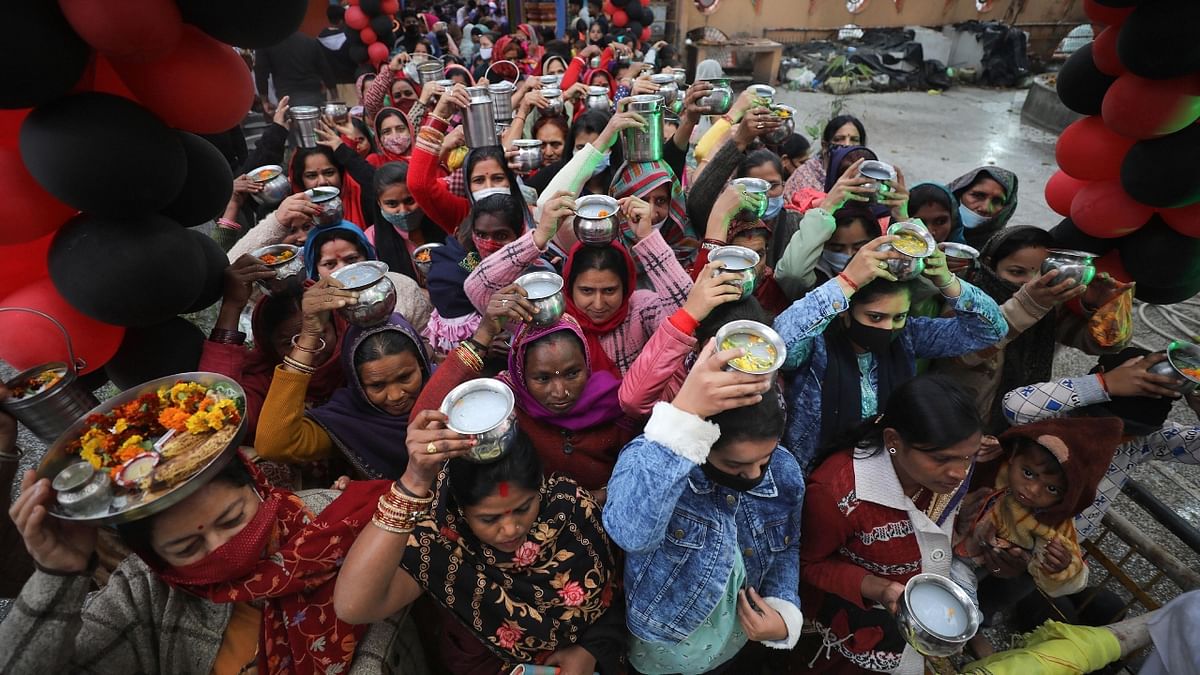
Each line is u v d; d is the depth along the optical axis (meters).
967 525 1.98
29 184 1.46
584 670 1.59
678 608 1.57
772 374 1.22
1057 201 2.66
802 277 2.32
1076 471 1.69
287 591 1.41
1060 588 1.94
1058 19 13.41
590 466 2.04
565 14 10.07
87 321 1.65
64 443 1.28
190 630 1.44
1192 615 1.66
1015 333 2.20
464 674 1.72
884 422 1.66
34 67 1.21
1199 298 4.68
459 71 5.93
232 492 1.32
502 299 1.84
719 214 2.40
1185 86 1.87
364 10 6.91
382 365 1.94
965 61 13.05
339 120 4.75
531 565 1.56
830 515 1.70
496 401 1.39
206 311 3.77
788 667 2.21
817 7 12.94
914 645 1.45
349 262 2.75
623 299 2.31
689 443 1.24
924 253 1.81
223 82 1.58
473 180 3.04
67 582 1.19
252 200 4.52
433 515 1.52
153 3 1.26
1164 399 1.87
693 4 12.63
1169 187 1.99
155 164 1.44
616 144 3.54
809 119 10.32
